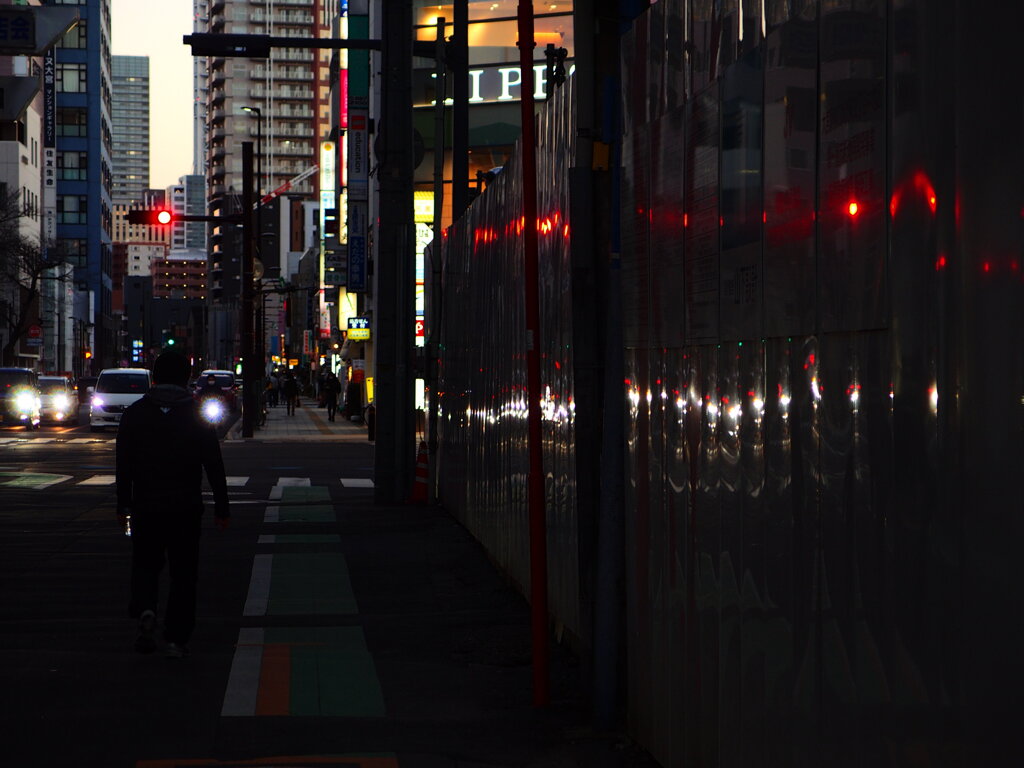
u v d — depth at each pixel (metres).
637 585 7.79
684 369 6.86
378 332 23.84
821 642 4.95
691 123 6.75
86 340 172.25
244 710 8.55
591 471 8.52
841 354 4.78
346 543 17.94
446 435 21.81
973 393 3.81
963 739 3.87
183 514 10.16
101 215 184.75
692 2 6.77
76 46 181.62
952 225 3.94
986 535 3.74
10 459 36.16
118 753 7.52
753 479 5.77
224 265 139.12
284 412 84.81
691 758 6.68
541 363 11.88
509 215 14.03
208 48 22.41
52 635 11.26
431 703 8.83
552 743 7.83
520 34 8.84
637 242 7.79
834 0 4.84
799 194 5.20
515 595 13.40
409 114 24.09
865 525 4.55
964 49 3.87
